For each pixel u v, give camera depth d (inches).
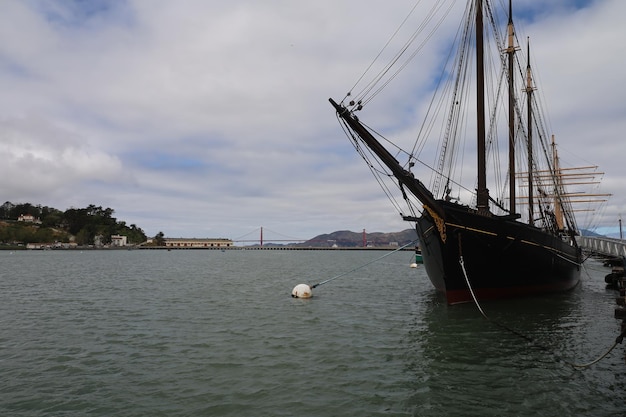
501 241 925.2
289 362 532.7
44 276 2018.9
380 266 2977.4
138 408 389.7
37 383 458.3
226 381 462.6
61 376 482.0
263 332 706.8
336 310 933.2
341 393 426.9
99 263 3622.0
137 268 2773.1
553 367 511.2
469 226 877.2
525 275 1014.4
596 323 771.4
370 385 450.0
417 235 1127.6
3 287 1472.7
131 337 673.6
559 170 2297.0
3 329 737.6
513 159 1371.8
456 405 396.8
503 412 381.7
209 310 934.4
